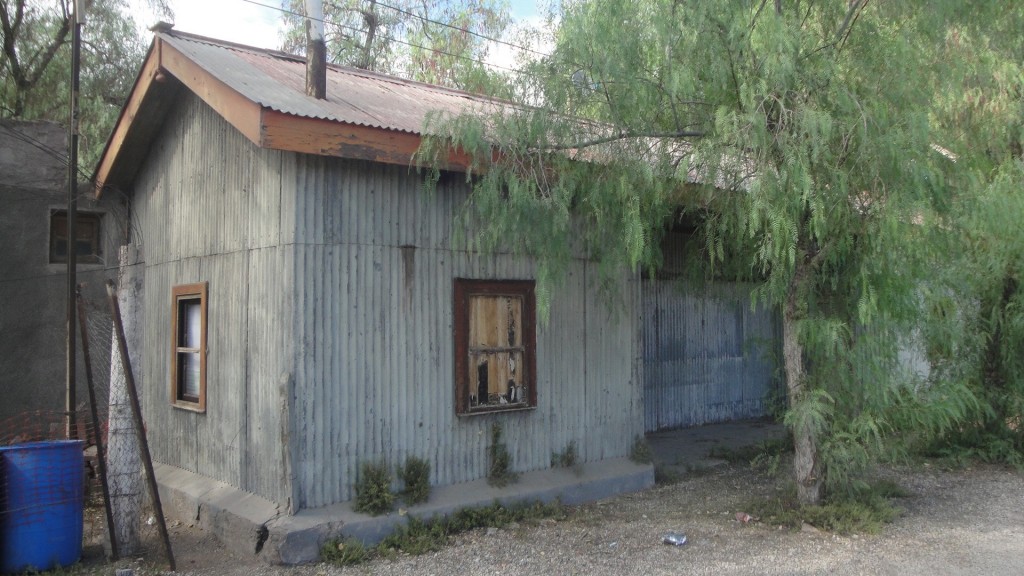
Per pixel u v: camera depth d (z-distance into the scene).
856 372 6.58
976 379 9.62
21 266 9.36
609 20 6.27
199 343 7.71
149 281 8.70
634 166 6.27
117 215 9.91
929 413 7.33
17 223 9.37
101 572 5.79
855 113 6.09
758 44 6.18
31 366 9.34
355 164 6.44
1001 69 8.52
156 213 8.66
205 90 6.63
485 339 7.15
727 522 6.76
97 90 15.31
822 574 5.49
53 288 9.55
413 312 6.68
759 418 12.24
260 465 6.36
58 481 5.84
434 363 6.78
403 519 6.27
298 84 7.28
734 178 6.20
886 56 6.32
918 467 9.23
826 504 6.85
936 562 5.73
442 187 6.95
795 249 6.38
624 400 8.09
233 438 6.80
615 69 6.21
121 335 5.94
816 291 6.92
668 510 7.18
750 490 7.90
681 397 11.23
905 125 6.11
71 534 5.92
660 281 10.99
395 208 6.64
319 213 6.23
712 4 6.17
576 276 7.74
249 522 6.02
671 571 5.57
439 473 6.71
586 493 7.47
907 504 7.53
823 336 6.30
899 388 7.43
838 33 6.62
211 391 7.21
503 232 6.30
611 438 7.95
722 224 6.39
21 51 14.73
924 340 8.34
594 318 7.88
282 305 6.15
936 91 6.79
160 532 5.86
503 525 6.61
